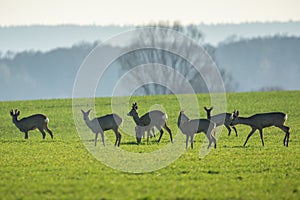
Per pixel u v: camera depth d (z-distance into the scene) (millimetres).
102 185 82500
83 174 91250
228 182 84875
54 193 78188
